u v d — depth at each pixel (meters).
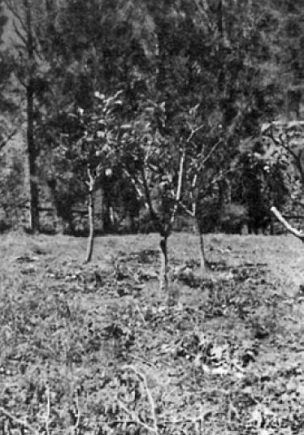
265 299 10.19
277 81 24.89
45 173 23.31
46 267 13.53
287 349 7.62
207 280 11.78
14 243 18.48
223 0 26.12
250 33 25.78
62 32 25.06
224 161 15.59
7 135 25.08
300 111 25.52
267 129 6.17
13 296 10.07
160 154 10.67
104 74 24.17
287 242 18.75
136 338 7.90
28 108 25.00
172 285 10.81
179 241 18.91
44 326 8.28
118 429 5.38
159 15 25.09
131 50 24.97
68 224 24.67
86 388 6.26
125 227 26.41
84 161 14.37
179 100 23.20
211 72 24.58
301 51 25.98
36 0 25.27
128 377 6.53
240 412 5.79
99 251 16.50
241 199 24.14
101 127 10.41
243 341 7.75
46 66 24.59
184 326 8.38
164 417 5.68
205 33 25.19
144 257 14.89
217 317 8.98
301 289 10.95
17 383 6.36
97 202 27.09
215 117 22.06
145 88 23.67
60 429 5.39
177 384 6.43
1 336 7.80
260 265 14.12
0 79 24.62
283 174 6.82
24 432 5.32
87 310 9.23
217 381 6.55
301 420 5.64
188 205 14.29
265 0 26.25
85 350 7.35
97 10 25.09
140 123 10.70
